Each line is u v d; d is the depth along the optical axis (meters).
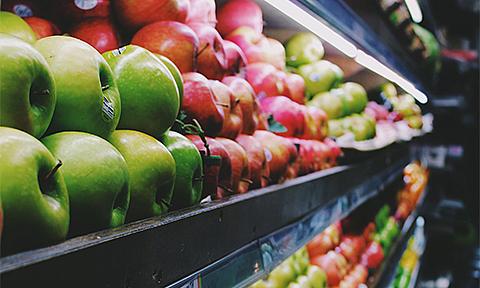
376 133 3.10
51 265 0.53
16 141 0.59
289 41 2.44
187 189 0.97
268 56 1.93
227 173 1.17
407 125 4.11
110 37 1.11
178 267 0.81
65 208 0.63
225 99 1.31
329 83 2.56
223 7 1.93
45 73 0.67
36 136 0.68
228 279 1.02
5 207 0.56
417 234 4.82
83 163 0.69
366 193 2.56
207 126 1.20
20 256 0.53
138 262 0.69
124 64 0.90
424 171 5.71
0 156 0.57
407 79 3.46
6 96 0.61
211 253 0.95
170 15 1.22
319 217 1.76
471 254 5.86
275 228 1.32
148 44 1.18
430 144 6.51
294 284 1.99
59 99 0.73
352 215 3.09
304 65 2.50
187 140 1.00
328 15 1.80
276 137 1.58
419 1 3.45
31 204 0.58
